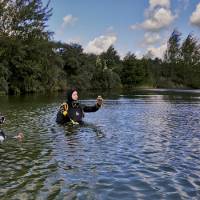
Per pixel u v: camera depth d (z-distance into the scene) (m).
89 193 6.44
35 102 30.45
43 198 6.16
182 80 109.75
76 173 7.64
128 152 9.70
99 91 65.88
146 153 9.60
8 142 11.02
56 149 10.02
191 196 6.32
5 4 51.62
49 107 24.42
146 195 6.38
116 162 8.60
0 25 51.69
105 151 9.81
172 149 10.15
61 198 6.17
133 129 13.99
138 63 96.25
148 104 28.53
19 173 7.62
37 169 7.93
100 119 17.23
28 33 53.97
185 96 44.38
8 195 6.29
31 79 54.28
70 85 72.25
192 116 19.06
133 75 95.50
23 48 52.53
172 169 8.01
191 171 7.85
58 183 6.96
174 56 113.56
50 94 50.22
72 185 6.86
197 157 9.16
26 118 17.31
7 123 15.38
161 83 102.69
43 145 10.59
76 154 9.41
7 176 7.40
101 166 8.23
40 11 54.69
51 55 60.81
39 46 54.81
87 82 76.81
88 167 8.12
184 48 113.62
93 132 13.11
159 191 6.59
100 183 7.00
